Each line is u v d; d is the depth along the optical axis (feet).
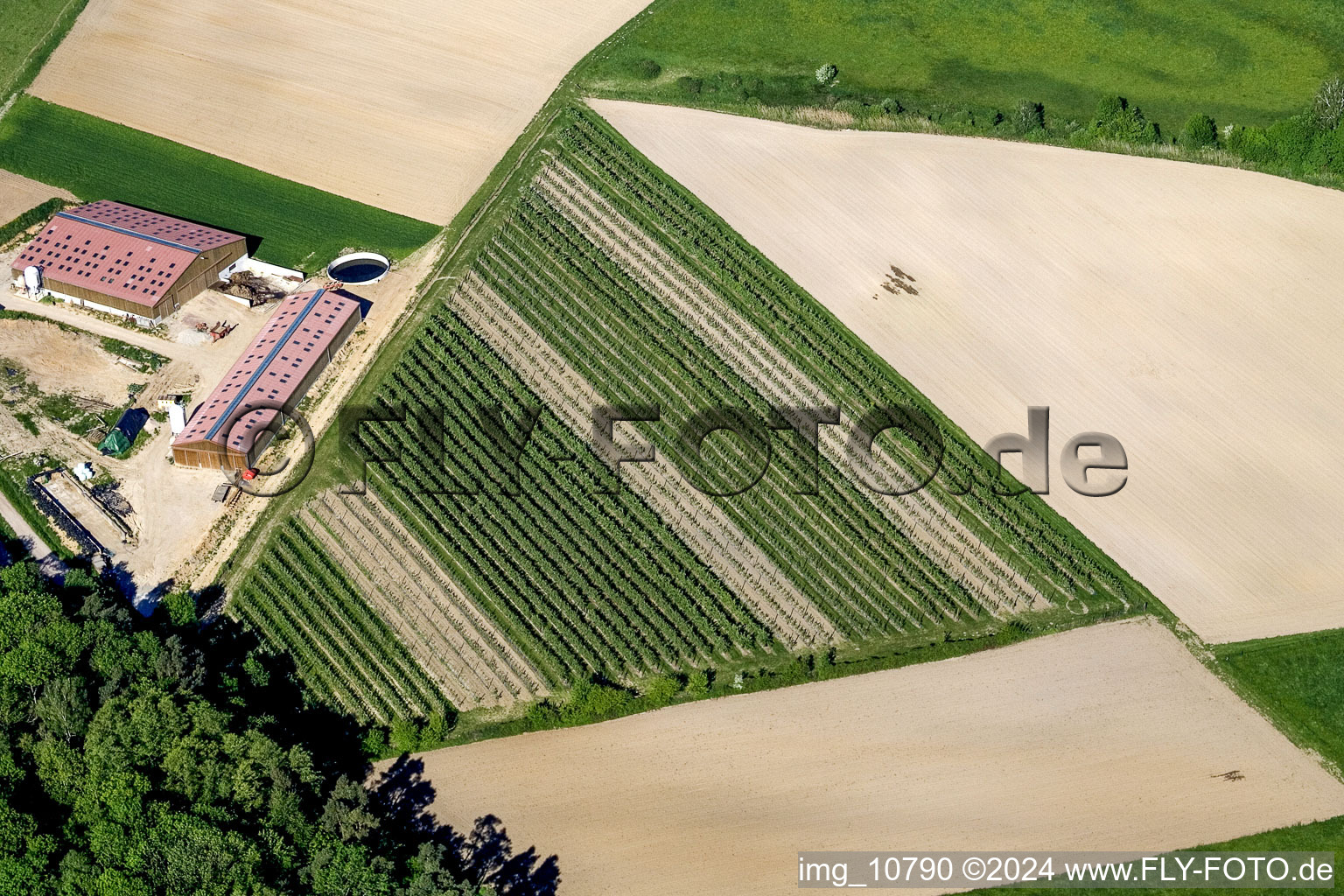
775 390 490.90
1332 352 501.15
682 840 384.68
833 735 406.82
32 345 497.87
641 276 522.47
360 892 352.28
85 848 358.23
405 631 427.74
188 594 431.43
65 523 447.01
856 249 530.68
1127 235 534.37
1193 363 497.87
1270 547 450.71
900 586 442.09
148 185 560.61
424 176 561.84
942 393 490.08
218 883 347.77
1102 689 417.28
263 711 404.98
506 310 512.63
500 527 452.76
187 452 458.91
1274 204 544.62
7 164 566.77
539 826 387.34
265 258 536.42
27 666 390.63
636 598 435.94
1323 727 409.28
